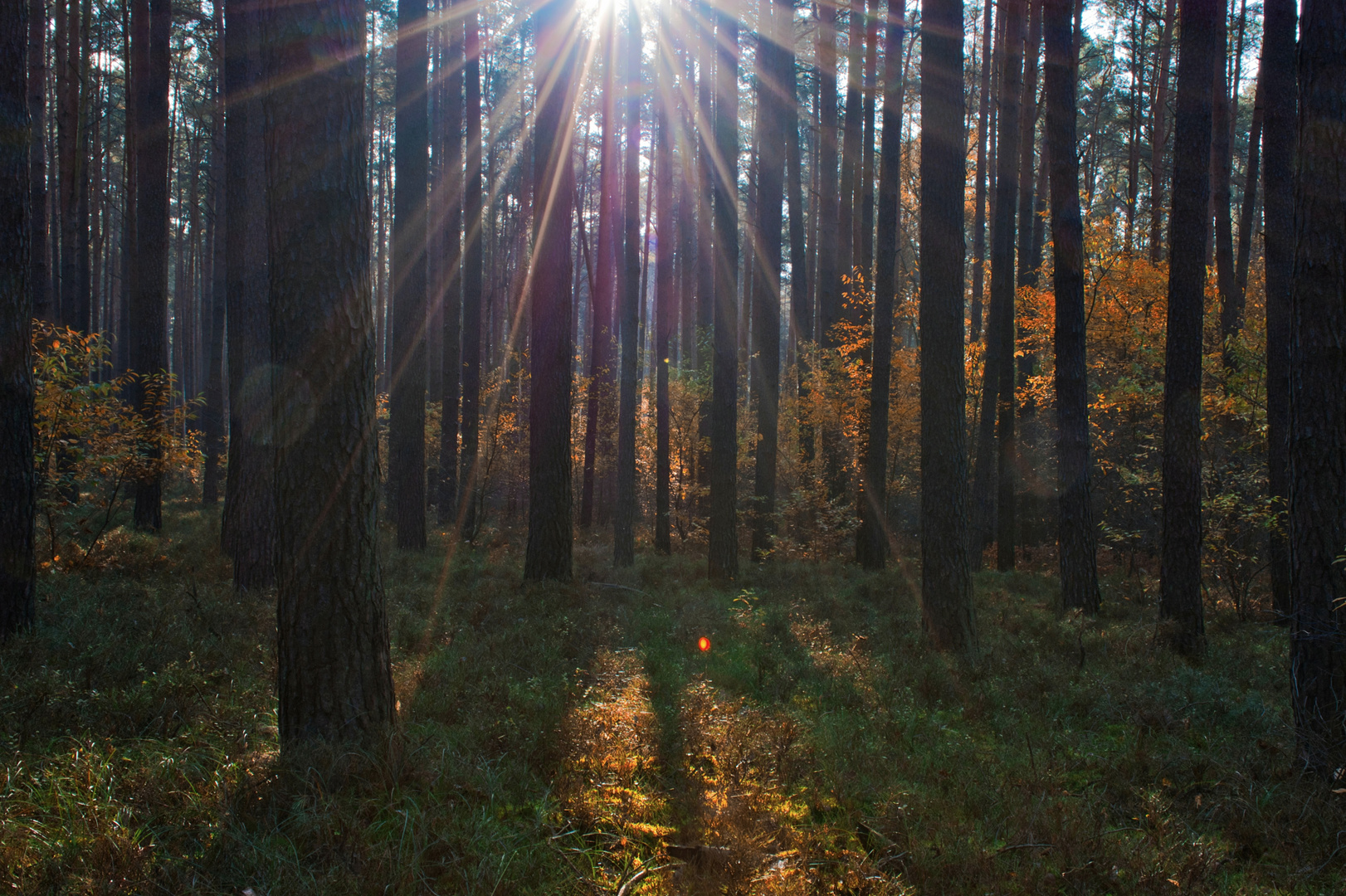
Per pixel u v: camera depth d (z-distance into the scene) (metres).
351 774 4.12
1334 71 5.12
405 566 12.58
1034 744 5.55
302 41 4.39
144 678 5.67
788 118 22.94
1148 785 4.88
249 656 6.58
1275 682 7.70
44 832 3.49
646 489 25.98
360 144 4.63
